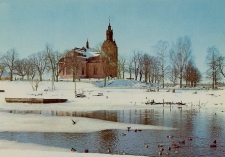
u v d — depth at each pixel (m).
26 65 121.94
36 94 70.94
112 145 21.41
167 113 42.22
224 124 31.38
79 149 20.25
